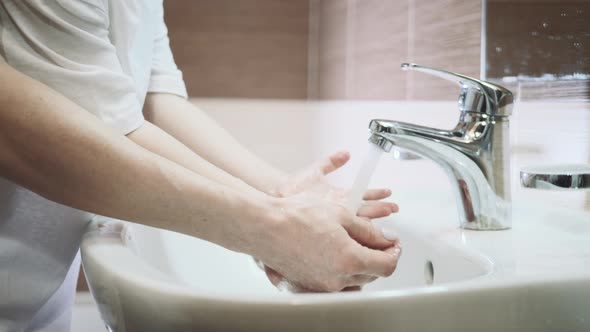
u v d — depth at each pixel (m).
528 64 0.66
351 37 1.46
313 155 1.84
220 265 0.72
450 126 0.83
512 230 0.60
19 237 0.56
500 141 0.58
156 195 0.43
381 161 1.09
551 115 0.62
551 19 0.61
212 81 2.32
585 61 0.56
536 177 0.45
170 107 0.74
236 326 0.32
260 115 2.22
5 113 0.42
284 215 0.44
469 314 0.33
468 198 0.60
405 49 1.02
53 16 0.53
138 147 0.45
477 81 0.56
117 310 0.38
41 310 0.64
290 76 2.34
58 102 0.44
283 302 0.31
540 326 0.35
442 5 0.86
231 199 0.44
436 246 0.56
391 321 0.32
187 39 2.29
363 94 1.32
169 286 0.33
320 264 0.44
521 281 0.35
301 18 2.32
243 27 2.32
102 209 0.45
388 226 0.69
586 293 0.36
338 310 0.31
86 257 0.45
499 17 0.71
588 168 0.47
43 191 0.45
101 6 0.57
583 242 0.54
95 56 0.56
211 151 0.70
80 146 0.43
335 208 0.47
